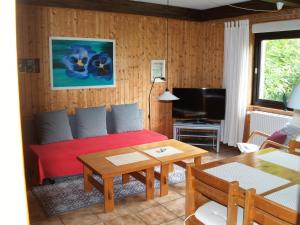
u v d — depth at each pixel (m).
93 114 4.60
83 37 4.69
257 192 1.82
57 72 4.54
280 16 4.57
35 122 4.20
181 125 5.33
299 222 0.88
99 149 4.02
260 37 5.00
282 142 3.65
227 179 2.03
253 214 1.67
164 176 3.48
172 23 5.57
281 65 4.80
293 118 3.90
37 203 3.35
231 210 1.71
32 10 4.21
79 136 4.48
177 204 3.32
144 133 4.83
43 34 4.35
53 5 4.30
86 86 4.82
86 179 3.60
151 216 3.06
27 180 3.96
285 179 2.03
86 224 2.91
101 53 4.89
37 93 4.41
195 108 5.45
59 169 3.75
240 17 5.17
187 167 2.04
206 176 1.88
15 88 0.52
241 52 5.09
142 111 5.24
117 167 3.12
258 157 2.53
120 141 4.34
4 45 0.50
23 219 0.55
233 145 5.41
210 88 5.38
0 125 0.51
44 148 3.94
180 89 5.46
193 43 5.91
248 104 5.24
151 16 5.23
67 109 4.70
